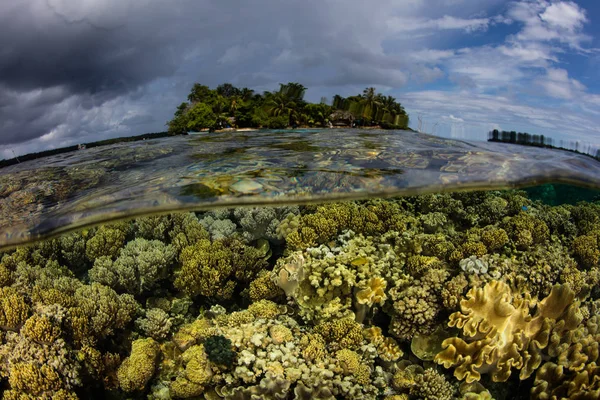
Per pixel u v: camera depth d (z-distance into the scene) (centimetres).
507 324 555
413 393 548
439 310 592
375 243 707
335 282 598
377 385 559
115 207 476
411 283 625
